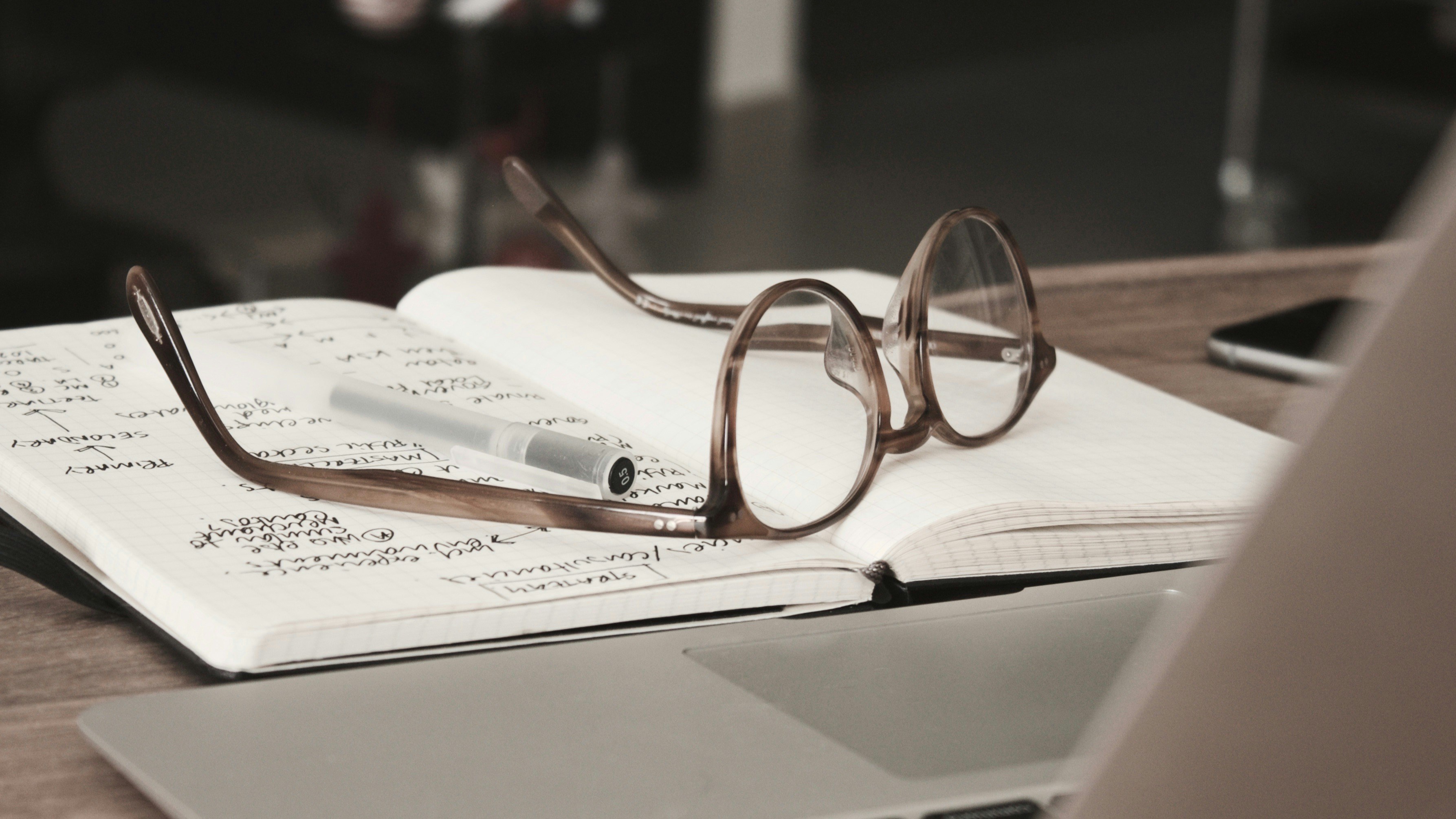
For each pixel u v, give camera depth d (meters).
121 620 0.40
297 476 0.44
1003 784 0.30
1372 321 0.16
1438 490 0.16
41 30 2.44
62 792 0.30
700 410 0.53
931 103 5.09
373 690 0.33
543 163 3.92
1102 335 0.78
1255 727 0.18
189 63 3.42
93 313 1.83
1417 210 0.15
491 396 0.56
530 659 0.35
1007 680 0.35
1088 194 4.04
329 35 2.84
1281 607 0.17
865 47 5.17
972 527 0.44
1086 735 0.32
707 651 0.36
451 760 0.30
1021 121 4.90
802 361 0.56
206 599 0.36
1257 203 3.93
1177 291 0.89
